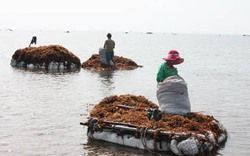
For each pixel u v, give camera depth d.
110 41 30.75
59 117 13.89
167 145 10.34
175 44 117.38
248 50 85.19
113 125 11.23
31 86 20.84
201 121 11.55
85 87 20.86
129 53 57.62
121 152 10.35
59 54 30.81
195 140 9.99
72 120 13.52
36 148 10.52
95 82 22.95
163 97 12.03
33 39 33.97
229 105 16.75
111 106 13.30
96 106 13.70
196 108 16.02
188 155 9.93
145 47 84.75
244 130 12.55
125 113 12.37
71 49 64.31
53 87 20.62
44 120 13.43
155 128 10.65
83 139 11.46
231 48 96.25
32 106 15.62
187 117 11.74
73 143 11.05
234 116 14.59
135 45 96.50
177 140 10.12
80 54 51.25
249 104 17.05
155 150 10.43
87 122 11.77
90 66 31.58
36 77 24.80
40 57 30.92
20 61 31.91
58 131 12.16
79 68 31.28
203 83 24.12
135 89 20.59
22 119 13.51
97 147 10.75
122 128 10.99
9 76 25.08
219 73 30.55
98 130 11.45
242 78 27.17
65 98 17.48
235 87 22.52
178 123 10.95
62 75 26.17
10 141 11.05
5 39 114.69
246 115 14.76
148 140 10.56
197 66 37.25
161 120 11.19
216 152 10.37
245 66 38.09
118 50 67.12
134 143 10.76
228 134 12.07
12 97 17.50
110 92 19.38
